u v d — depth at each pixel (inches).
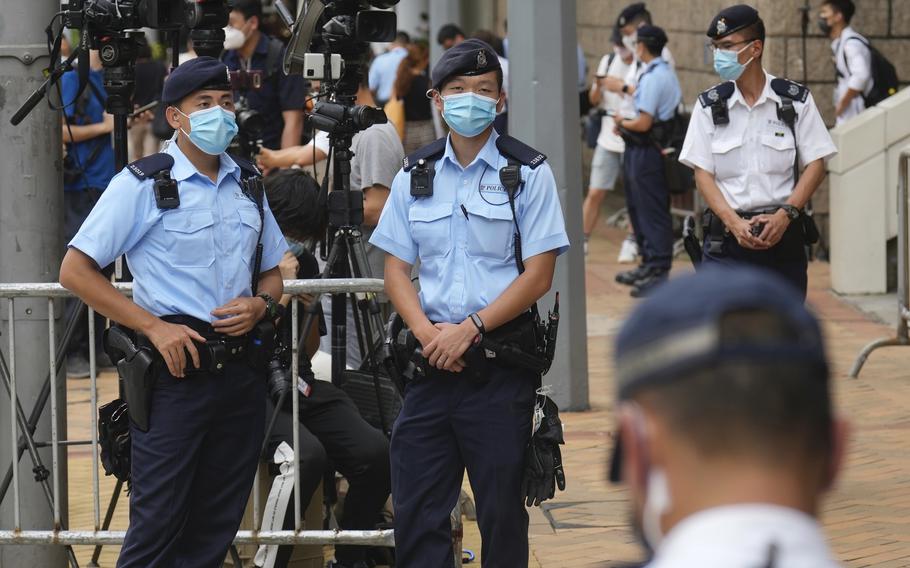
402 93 643.5
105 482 390.0
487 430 238.8
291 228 312.5
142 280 241.3
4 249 293.6
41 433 292.4
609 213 948.0
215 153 239.9
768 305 69.2
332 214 304.2
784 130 363.6
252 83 430.9
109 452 252.5
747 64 362.3
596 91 729.6
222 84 239.6
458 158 245.0
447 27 856.9
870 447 398.0
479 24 1244.5
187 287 239.5
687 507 70.0
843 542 317.1
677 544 69.2
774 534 67.9
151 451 239.0
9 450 290.2
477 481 241.9
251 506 300.2
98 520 282.7
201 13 303.9
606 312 612.7
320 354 322.0
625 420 71.7
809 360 68.3
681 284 71.5
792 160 364.8
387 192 358.0
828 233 729.0
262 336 244.5
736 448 68.6
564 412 451.5
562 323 449.4
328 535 275.3
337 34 316.8
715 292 69.8
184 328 236.8
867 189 627.5
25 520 290.7
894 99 631.2
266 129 494.6
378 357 291.9
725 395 68.1
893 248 631.8
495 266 241.3
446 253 242.1
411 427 244.5
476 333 234.5
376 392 295.0
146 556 240.5
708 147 367.2
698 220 745.6
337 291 267.4
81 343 531.5
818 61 724.7
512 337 237.5
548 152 444.8
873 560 303.0
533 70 443.5
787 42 721.0
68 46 555.8
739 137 364.2
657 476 71.1
